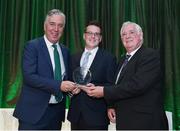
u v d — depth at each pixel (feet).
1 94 11.10
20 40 11.15
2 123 10.16
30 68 6.62
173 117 11.29
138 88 6.53
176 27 11.50
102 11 11.41
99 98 7.24
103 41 11.30
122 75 6.91
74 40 11.25
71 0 11.34
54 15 6.86
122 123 6.72
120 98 6.68
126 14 11.53
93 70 7.28
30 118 6.55
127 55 7.25
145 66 6.65
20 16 11.23
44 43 6.93
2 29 11.18
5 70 11.18
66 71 7.25
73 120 7.21
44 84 6.48
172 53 11.55
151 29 11.46
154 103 6.66
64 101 7.22
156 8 11.49
